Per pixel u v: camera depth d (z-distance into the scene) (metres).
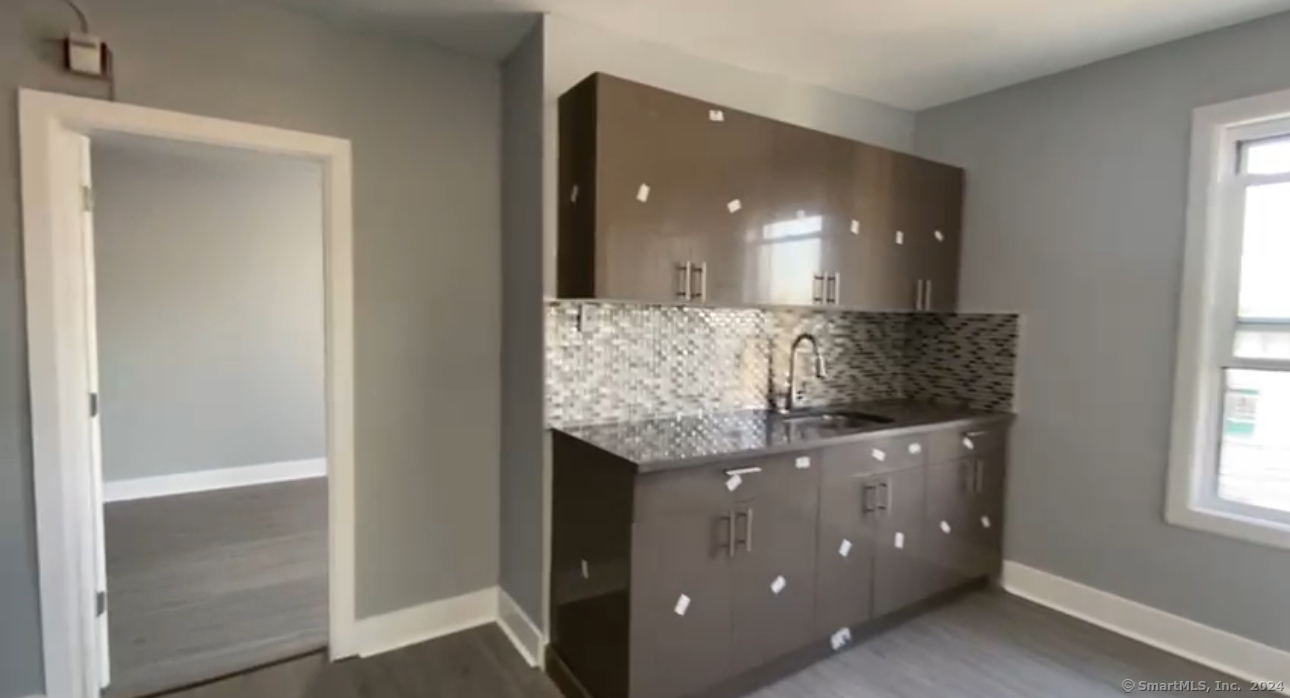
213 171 4.74
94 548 2.25
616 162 2.21
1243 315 2.52
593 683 2.22
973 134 3.28
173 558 3.50
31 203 1.98
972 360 3.35
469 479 2.79
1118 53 2.73
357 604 2.56
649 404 2.78
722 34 2.53
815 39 2.58
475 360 2.76
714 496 2.19
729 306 2.65
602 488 2.18
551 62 2.38
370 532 2.57
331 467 2.49
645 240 2.28
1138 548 2.76
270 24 2.28
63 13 1.98
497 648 2.65
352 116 2.44
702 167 2.40
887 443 2.70
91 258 2.24
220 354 4.85
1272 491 2.47
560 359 2.51
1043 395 3.06
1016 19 2.41
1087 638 2.75
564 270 2.40
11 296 2.00
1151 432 2.71
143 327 4.55
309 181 5.12
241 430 4.96
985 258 3.26
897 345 3.69
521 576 2.68
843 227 2.83
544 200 2.40
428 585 2.72
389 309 2.56
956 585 3.03
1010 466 3.20
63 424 2.09
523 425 2.63
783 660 2.45
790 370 3.25
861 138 3.30
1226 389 2.58
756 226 2.55
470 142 2.69
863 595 2.66
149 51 2.10
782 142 2.62
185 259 4.68
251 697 2.29
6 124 1.94
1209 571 2.57
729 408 3.05
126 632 2.71
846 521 2.58
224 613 2.89
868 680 2.43
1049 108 2.98
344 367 2.46
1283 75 2.35
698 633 2.19
